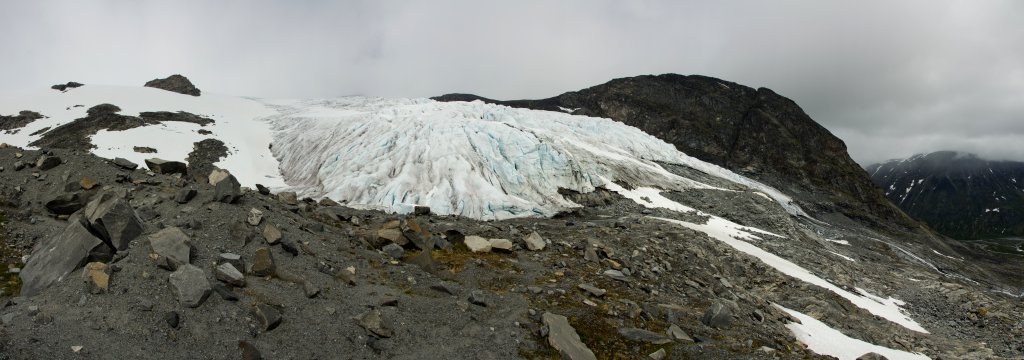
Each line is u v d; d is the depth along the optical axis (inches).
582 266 1141.7
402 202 2118.6
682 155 4726.9
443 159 2438.5
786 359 798.5
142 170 1109.7
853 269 1979.6
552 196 2498.8
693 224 2090.3
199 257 743.7
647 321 884.6
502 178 2503.7
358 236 1066.7
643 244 1418.6
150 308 604.4
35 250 724.7
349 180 2281.0
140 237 731.4
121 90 4675.2
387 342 680.4
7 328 523.8
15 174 971.9
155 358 548.1
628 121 7406.5
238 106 5004.9
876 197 6422.2
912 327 1390.3
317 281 784.9
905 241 5118.1
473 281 949.2
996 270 4608.8
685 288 1157.1
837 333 1109.7
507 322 784.3
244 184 2615.7
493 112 3523.6
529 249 1222.9
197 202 932.0
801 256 1983.3
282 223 952.9
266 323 636.7
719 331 893.8
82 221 737.0
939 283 1840.6
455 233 1193.4
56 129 3518.7
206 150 3189.0
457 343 709.9
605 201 2637.8
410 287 861.2
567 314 847.7
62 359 508.4
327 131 3169.3
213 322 616.4
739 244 1863.9
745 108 7795.3
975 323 1501.0
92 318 570.9
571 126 4436.5
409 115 2977.4
